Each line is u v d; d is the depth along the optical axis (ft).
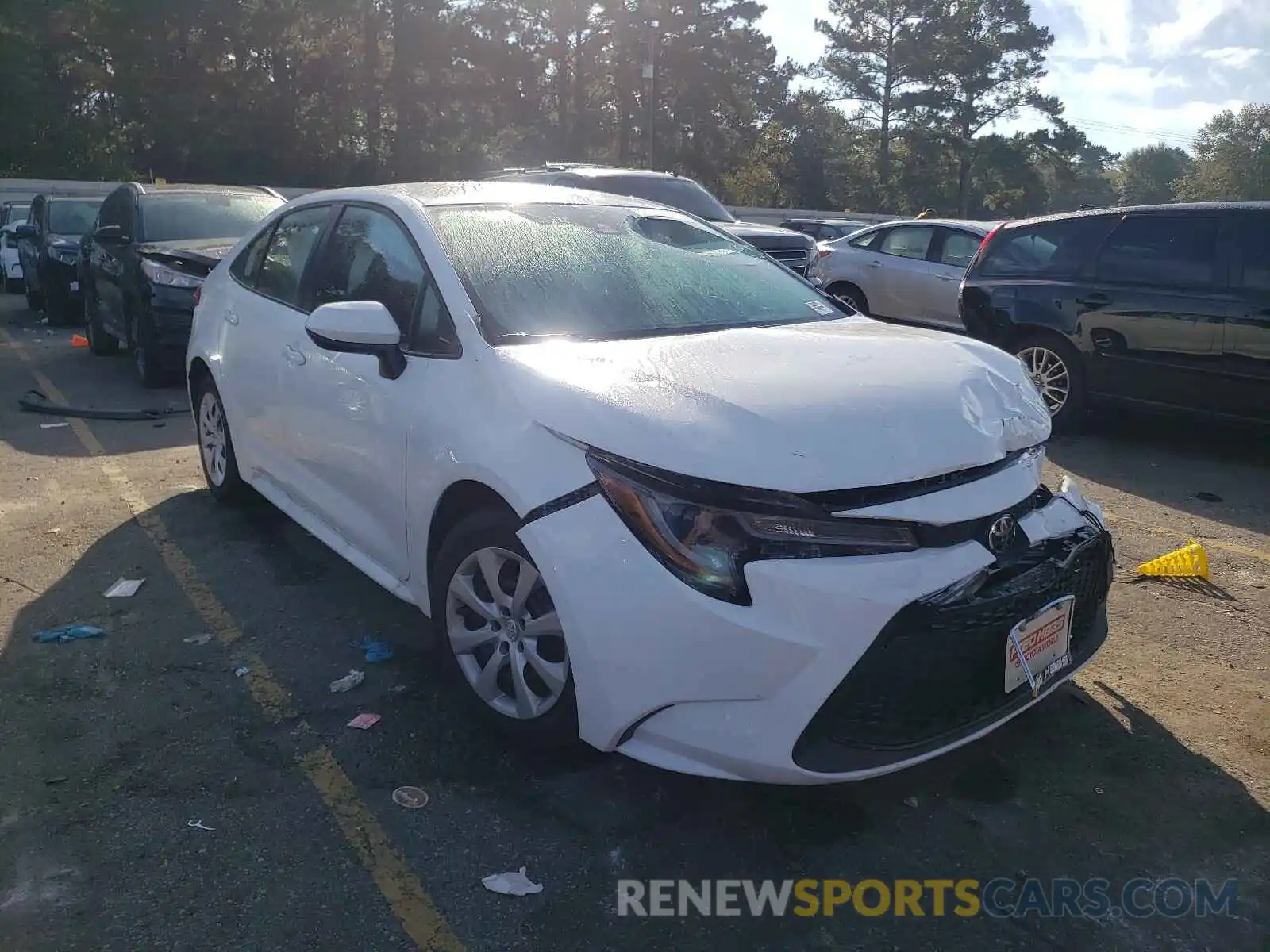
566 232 13.21
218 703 11.58
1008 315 25.46
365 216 13.85
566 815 9.71
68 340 40.09
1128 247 23.75
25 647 12.82
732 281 13.52
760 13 178.29
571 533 9.12
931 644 8.71
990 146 200.03
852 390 9.64
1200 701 11.98
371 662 12.55
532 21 163.32
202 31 130.82
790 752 8.51
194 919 8.31
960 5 195.62
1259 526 18.47
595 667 9.01
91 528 17.15
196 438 23.04
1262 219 21.74
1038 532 9.70
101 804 9.71
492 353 10.69
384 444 11.81
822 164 229.45
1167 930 8.46
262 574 15.26
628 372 9.98
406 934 8.21
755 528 8.51
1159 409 23.22
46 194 51.13
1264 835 9.62
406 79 145.69
